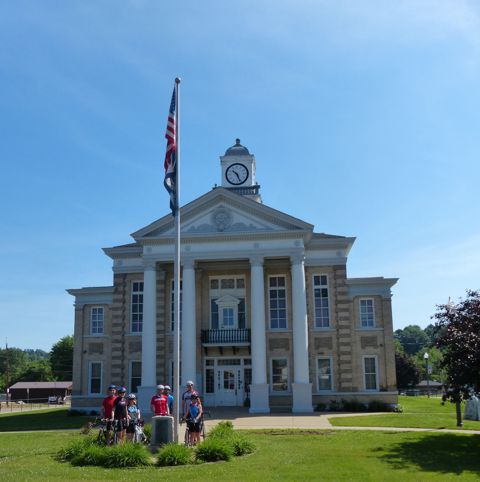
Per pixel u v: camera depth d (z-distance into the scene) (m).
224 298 40.19
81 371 41.66
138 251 41.56
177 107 21.97
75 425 31.59
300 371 35.41
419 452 18.72
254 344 35.81
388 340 39.00
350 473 15.05
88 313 42.56
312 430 24.55
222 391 38.94
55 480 13.82
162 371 39.50
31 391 96.50
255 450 18.59
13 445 21.77
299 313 36.22
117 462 15.88
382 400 37.97
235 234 37.34
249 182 47.06
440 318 21.34
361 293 39.75
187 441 18.83
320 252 40.22
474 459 17.59
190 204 38.00
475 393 20.53
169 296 40.78
